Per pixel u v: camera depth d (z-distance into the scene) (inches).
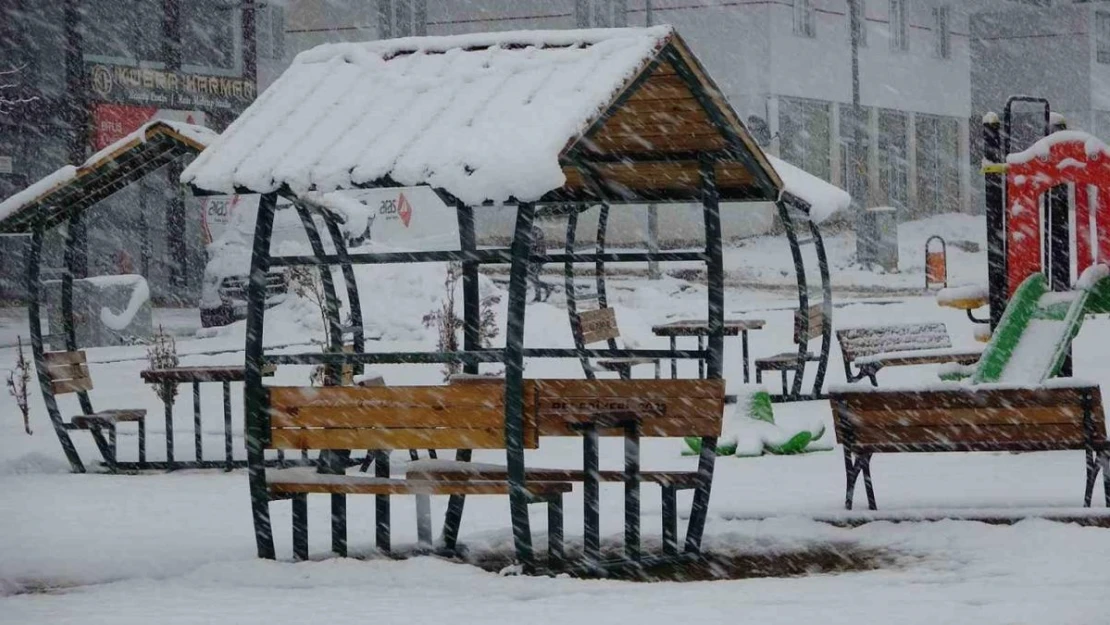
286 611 422.9
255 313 527.5
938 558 511.2
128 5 2279.8
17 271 2106.3
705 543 549.0
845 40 2625.5
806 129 2549.2
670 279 1973.4
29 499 687.7
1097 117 3006.9
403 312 1400.1
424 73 535.2
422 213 1788.9
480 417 507.2
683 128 539.8
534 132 482.9
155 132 730.2
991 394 568.1
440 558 533.6
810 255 2278.5
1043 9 2979.8
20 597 466.9
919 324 1023.0
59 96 2113.7
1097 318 1492.4
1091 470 570.3
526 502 498.6
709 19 2449.6
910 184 2832.2
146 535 589.3
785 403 981.8
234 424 949.2
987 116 830.5
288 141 521.7
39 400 1073.5
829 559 518.6
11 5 2138.3
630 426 509.4
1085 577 466.0
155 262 2171.5
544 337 1274.6
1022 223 813.2
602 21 2426.2
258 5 2222.0
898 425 576.7
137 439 892.0
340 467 572.1
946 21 2918.3
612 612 413.7
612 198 626.5
